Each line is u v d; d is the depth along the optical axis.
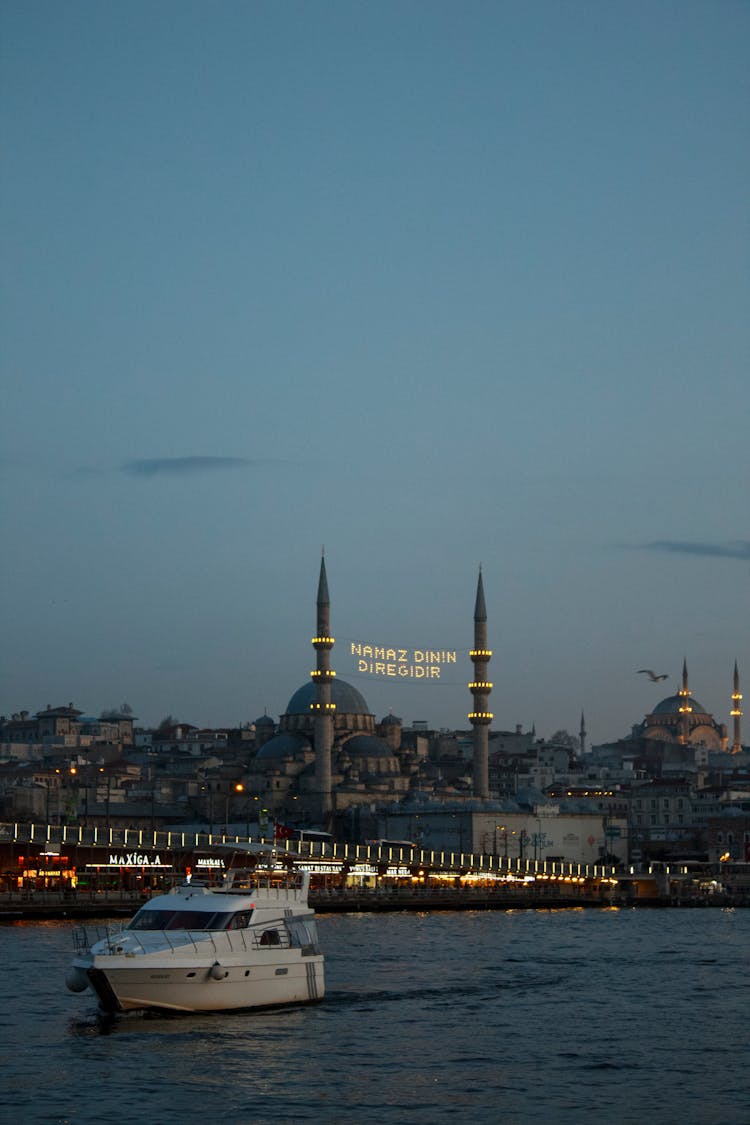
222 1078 91.44
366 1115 84.62
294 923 114.69
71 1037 101.31
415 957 157.50
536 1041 105.31
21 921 197.38
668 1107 87.38
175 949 106.00
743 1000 126.12
